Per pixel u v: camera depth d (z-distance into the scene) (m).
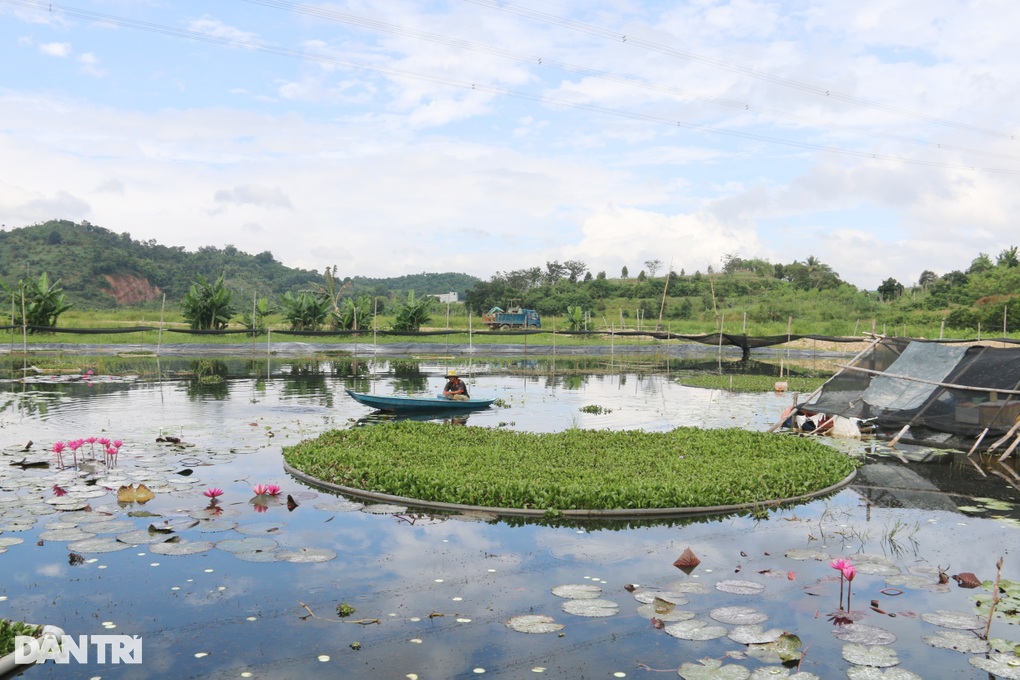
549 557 7.10
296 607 5.89
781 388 22.75
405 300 52.81
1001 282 61.38
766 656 5.09
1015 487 10.38
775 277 96.25
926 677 4.87
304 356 37.38
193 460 11.28
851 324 55.75
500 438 12.56
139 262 108.31
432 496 8.98
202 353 38.25
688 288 83.31
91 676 4.79
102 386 22.09
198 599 6.02
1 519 8.00
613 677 4.83
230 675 4.82
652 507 8.73
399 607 5.90
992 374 13.38
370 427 13.52
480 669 4.92
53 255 99.44
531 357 39.81
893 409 13.79
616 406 19.14
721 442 12.57
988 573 6.83
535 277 96.75
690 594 6.19
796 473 10.34
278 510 8.56
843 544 7.63
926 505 9.31
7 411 16.48
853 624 5.65
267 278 128.62
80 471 10.35
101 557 6.95
